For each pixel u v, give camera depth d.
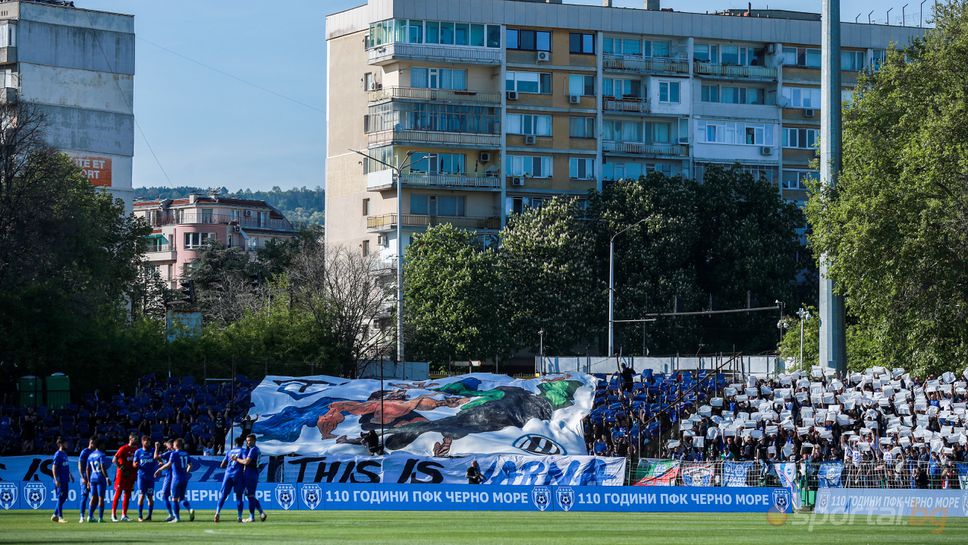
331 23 124.06
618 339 103.12
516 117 117.12
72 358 63.53
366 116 116.62
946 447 51.28
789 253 111.88
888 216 58.19
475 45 115.62
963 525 36.00
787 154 125.50
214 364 68.38
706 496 40.62
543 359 84.31
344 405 58.56
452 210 116.31
